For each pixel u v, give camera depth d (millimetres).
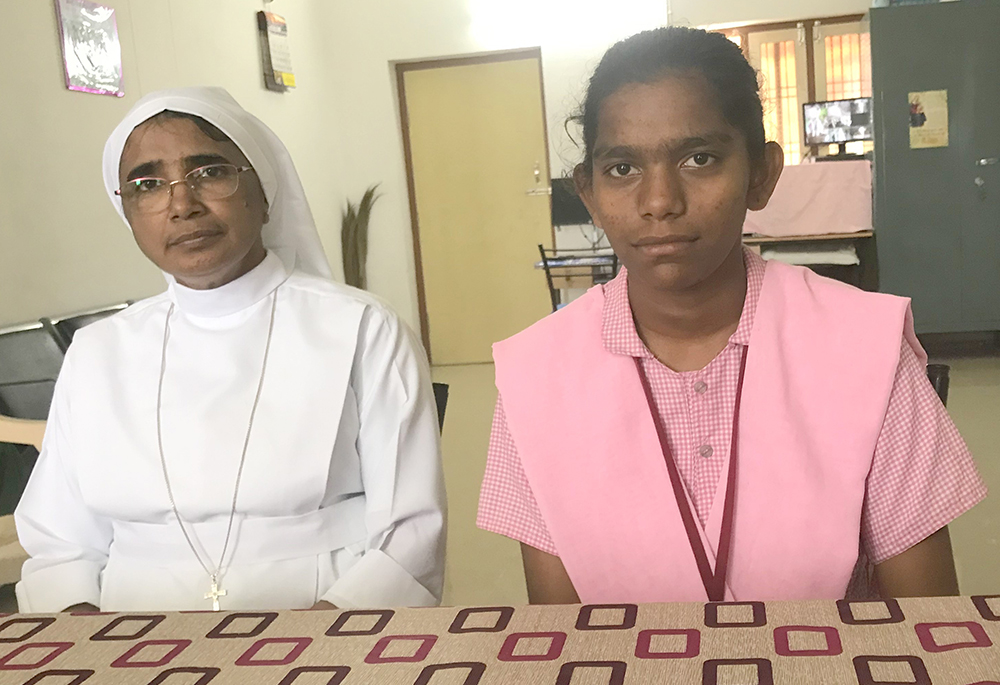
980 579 2768
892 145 5723
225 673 729
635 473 995
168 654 773
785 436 963
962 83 5613
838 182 5820
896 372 964
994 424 4375
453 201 7188
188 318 1512
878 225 5801
